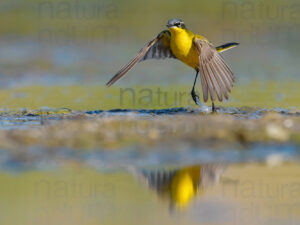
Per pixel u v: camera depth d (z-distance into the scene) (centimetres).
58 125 1217
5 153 1018
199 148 1049
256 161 989
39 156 1003
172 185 889
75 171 937
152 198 841
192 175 927
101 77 2191
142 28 2961
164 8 3106
